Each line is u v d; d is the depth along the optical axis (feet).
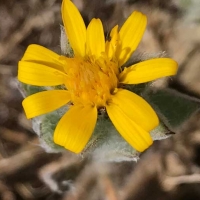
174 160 0.33
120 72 0.21
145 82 0.21
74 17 0.22
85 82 0.20
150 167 0.32
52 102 0.21
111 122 0.22
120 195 0.32
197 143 0.33
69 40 0.22
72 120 0.20
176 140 0.33
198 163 0.33
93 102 0.21
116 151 0.23
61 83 0.21
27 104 0.21
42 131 0.23
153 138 0.21
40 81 0.21
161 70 0.20
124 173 0.32
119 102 0.20
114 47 0.21
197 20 0.33
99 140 0.22
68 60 0.21
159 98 0.25
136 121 0.19
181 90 0.33
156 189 0.32
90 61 0.21
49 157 0.33
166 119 0.22
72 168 0.32
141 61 0.21
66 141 0.20
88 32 0.22
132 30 0.21
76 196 0.32
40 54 0.22
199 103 0.25
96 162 0.31
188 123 0.33
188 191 0.32
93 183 0.32
